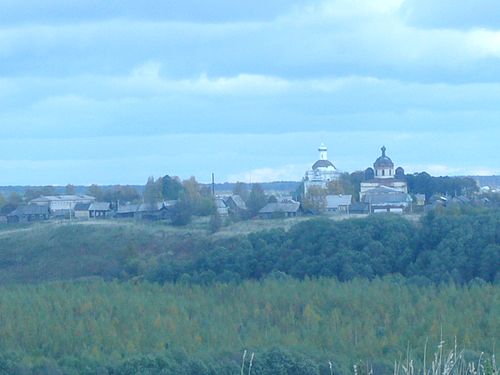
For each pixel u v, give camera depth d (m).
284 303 129.38
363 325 111.00
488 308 115.62
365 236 163.62
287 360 90.38
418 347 85.88
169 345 102.00
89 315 122.69
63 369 94.38
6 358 96.50
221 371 91.69
